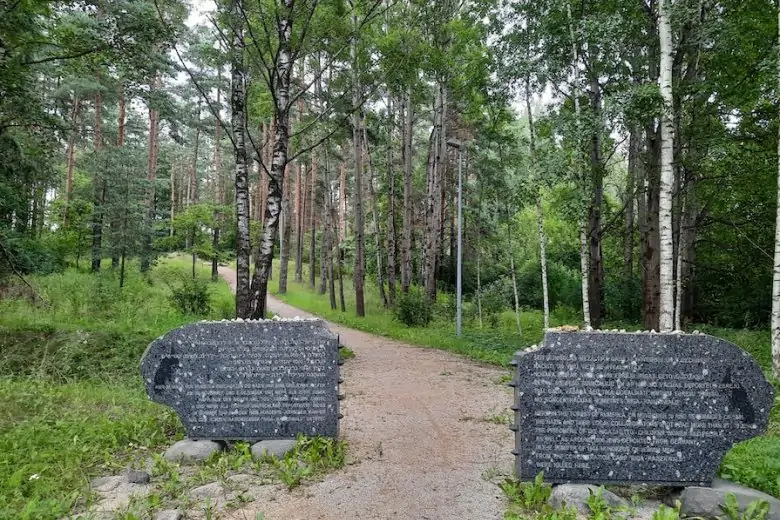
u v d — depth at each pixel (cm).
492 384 1041
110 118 4275
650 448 493
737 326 2053
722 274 2184
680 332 501
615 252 2786
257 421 596
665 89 1105
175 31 1255
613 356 497
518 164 2102
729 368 492
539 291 3014
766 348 1453
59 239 2697
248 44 1214
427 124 3953
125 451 609
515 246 2964
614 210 2755
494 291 2797
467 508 466
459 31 1875
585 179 1411
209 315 1775
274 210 1225
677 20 1147
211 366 596
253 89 1727
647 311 1606
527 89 1551
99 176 2309
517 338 1812
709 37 1238
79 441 625
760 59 1271
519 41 1510
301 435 586
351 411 817
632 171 2003
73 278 2070
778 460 538
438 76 2084
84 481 506
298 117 2975
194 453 566
